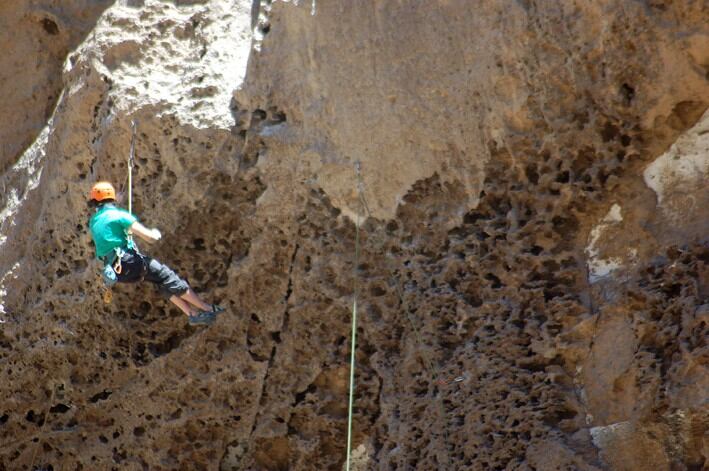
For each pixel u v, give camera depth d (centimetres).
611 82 672
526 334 720
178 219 787
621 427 684
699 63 657
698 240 671
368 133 750
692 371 659
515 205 721
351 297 765
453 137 728
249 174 777
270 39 780
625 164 694
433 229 743
